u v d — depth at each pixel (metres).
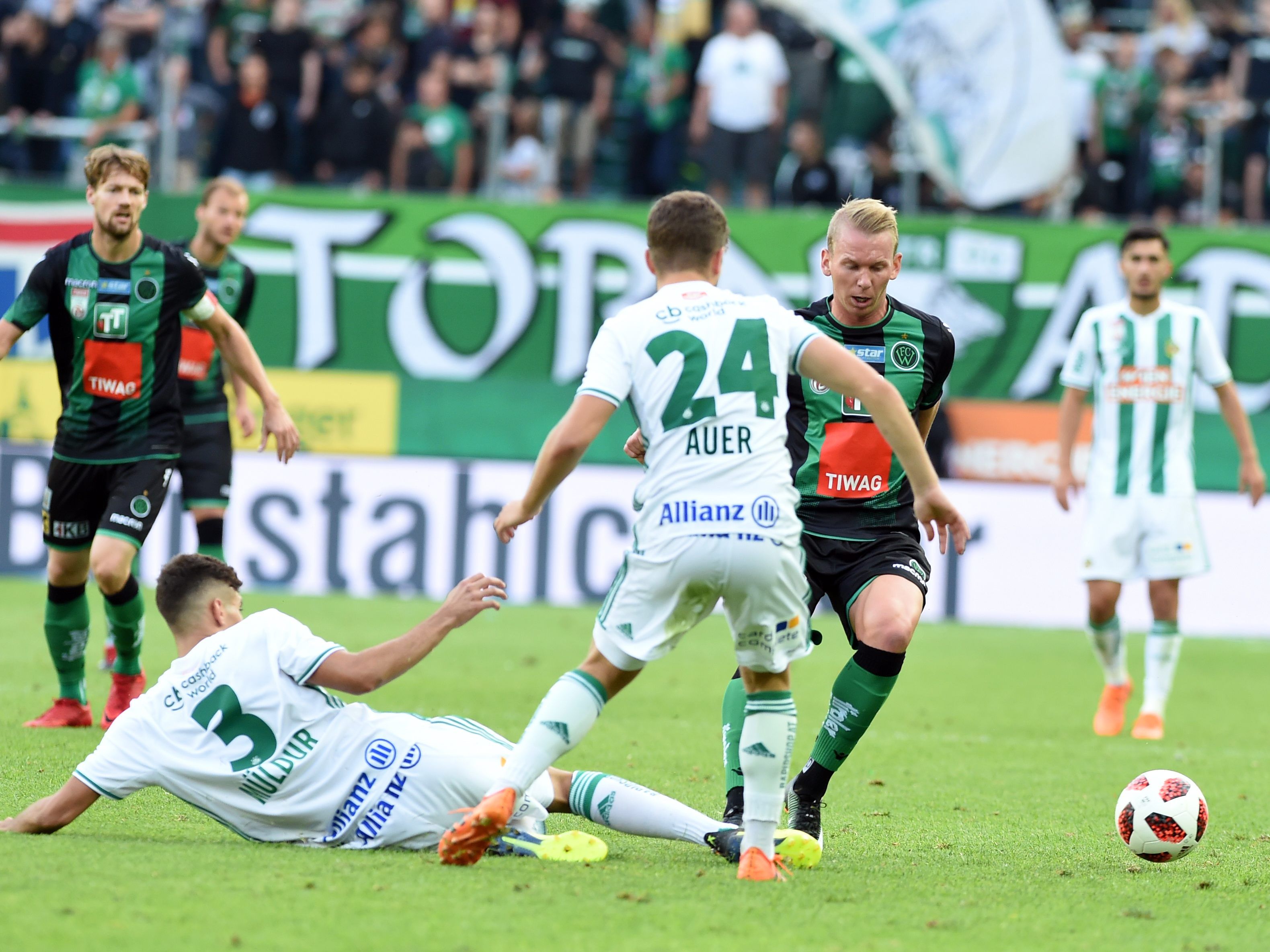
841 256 15.58
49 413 43.50
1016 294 44.72
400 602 41.94
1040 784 20.83
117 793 13.86
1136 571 27.23
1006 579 44.28
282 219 44.72
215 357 25.80
